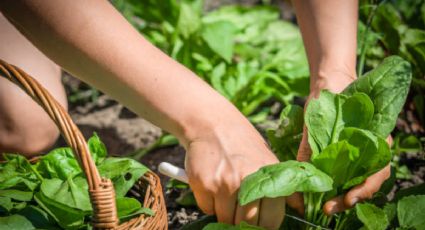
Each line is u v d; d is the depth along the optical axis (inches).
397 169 45.4
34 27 34.6
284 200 34.0
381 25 50.9
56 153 37.9
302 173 32.8
